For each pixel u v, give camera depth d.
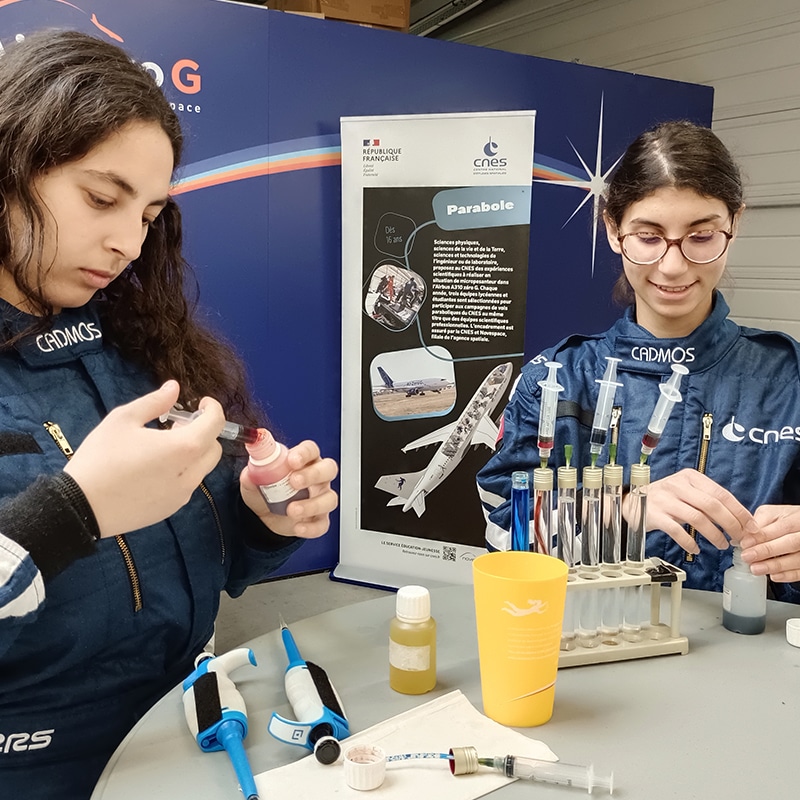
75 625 0.88
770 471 1.29
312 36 2.11
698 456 1.32
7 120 0.82
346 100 2.20
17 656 0.85
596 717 0.77
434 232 1.91
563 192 2.64
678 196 1.19
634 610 0.92
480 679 0.85
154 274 1.12
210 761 0.72
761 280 2.86
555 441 1.36
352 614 1.06
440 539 2.02
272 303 2.18
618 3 3.23
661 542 1.29
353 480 2.10
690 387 1.34
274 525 1.06
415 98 2.31
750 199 2.86
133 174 0.86
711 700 0.80
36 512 0.66
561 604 0.74
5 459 0.84
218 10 1.97
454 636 0.98
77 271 0.89
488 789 0.65
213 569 1.04
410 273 1.94
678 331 1.37
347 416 2.08
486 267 1.88
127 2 1.85
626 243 1.29
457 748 0.69
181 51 1.94
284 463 0.91
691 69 3.01
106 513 0.68
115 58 0.91
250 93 2.05
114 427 0.70
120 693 0.95
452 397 1.95
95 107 0.82
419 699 0.82
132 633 0.94
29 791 0.89
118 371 1.05
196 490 1.04
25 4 1.75
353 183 1.97
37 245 0.85
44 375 0.93
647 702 0.80
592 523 0.89
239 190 2.08
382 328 1.99
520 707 0.75
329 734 0.72
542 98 2.54
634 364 1.38
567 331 2.74
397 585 2.06
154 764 0.71
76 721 0.91
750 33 2.78
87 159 0.83
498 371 1.91
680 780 0.66
